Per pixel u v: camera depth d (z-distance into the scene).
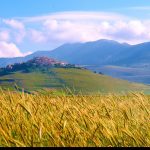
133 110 6.52
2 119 5.57
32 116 5.35
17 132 5.14
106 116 5.81
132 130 5.25
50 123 5.45
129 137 4.92
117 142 4.89
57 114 5.94
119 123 5.54
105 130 4.95
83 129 5.21
